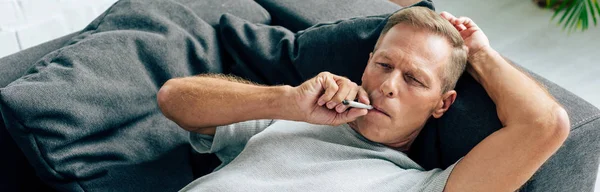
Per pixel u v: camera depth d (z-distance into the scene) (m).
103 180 1.08
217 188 0.96
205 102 1.05
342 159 1.02
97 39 1.14
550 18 2.37
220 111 1.04
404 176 0.99
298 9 1.44
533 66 2.12
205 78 1.09
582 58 2.15
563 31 2.29
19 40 1.84
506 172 0.91
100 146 1.09
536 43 2.24
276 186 0.96
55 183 1.06
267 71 1.29
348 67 1.19
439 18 1.03
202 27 1.31
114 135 1.12
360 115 0.99
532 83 0.98
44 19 1.87
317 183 0.96
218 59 1.32
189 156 1.21
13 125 0.99
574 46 2.21
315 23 1.39
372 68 1.03
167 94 1.07
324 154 1.02
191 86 1.06
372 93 1.01
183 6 1.31
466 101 1.05
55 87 1.03
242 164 1.02
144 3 1.28
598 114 0.98
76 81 1.06
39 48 1.29
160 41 1.19
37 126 1.00
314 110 1.01
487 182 0.92
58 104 1.02
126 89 1.12
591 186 1.10
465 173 0.93
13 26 1.82
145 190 1.12
